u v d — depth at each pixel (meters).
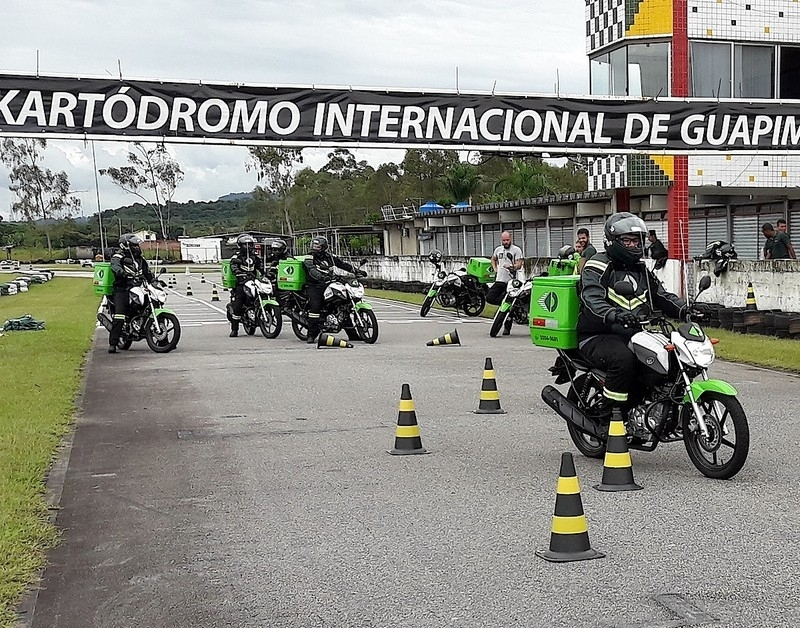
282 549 5.92
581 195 30.77
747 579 5.14
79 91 14.66
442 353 16.44
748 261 19.06
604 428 7.89
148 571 5.57
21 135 14.53
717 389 7.24
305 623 4.71
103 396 12.30
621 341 7.68
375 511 6.73
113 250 17.47
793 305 17.91
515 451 8.67
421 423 10.12
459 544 5.91
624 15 23.83
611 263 7.73
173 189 107.50
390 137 15.82
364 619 4.73
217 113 15.15
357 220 90.62
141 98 14.88
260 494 7.30
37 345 17.67
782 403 10.78
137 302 17.09
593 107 16.72
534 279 8.48
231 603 5.02
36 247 130.12
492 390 10.77
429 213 45.12
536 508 6.72
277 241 20.56
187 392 12.55
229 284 20.48
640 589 5.02
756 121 17.47
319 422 10.26
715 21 24.02
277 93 15.33
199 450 8.94
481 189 66.69
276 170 95.44
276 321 19.53
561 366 8.46
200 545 6.04
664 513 6.48
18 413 10.32
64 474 8.02
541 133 16.48
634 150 16.98
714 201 26.98
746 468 7.72
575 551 5.60
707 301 20.36
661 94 23.67
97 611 4.95
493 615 4.72
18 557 5.62
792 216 24.81
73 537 6.25
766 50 24.52
